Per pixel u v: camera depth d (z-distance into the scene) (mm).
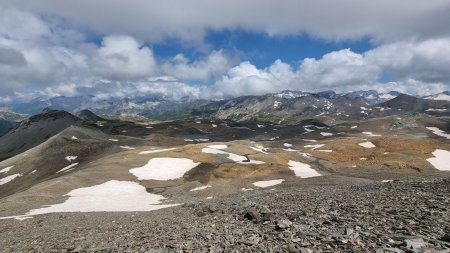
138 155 107250
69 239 23422
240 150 119000
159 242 16781
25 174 138125
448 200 19922
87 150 158125
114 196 67500
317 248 12609
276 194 43000
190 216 30141
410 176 83625
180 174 87938
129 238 20016
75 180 78625
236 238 15742
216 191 70375
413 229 14062
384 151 131500
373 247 11906
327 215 19500
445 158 114688
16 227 38312
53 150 157125
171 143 195250
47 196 67062
